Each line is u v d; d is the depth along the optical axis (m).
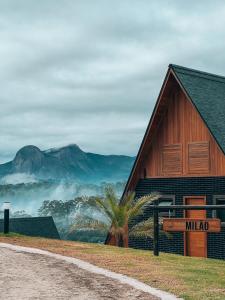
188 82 27.53
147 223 26.16
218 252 26.11
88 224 25.50
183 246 27.27
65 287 11.20
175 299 10.10
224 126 26.86
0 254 15.06
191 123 27.28
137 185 29.16
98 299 10.26
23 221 35.62
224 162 25.91
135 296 10.41
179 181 27.53
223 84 30.52
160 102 27.88
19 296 10.51
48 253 15.20
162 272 12.66
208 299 10.10
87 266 13.26
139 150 28.53
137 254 15.75
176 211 27.53
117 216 25.28
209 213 26.36
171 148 27.94
